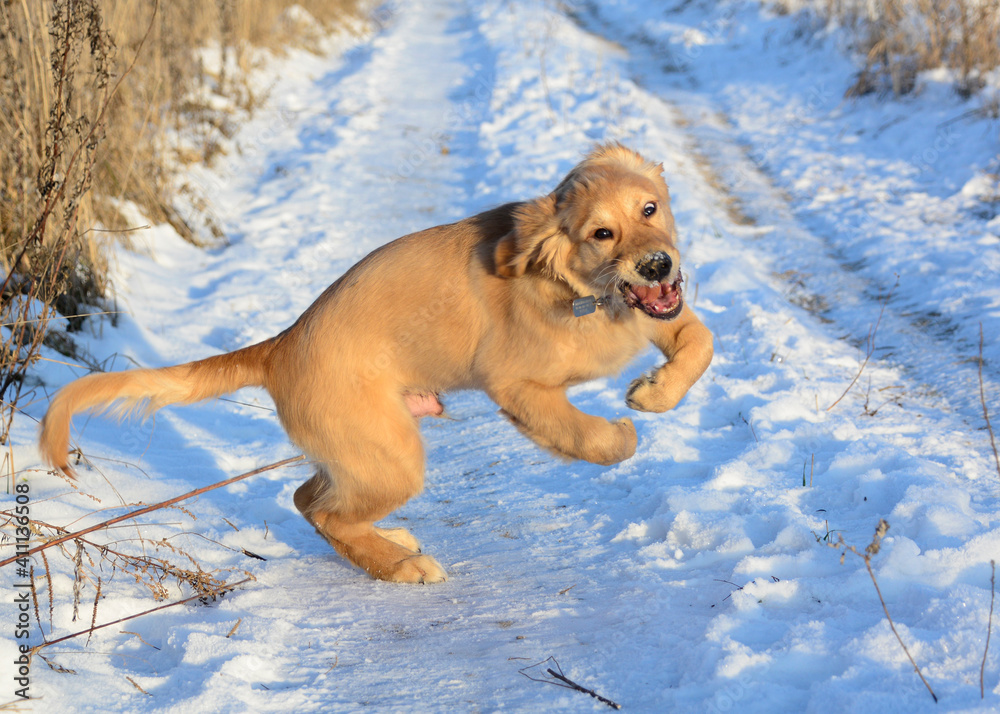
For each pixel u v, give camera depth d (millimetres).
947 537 3465
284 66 17000
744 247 8789
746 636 2893
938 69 12234
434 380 3949
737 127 13336
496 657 3002
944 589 3076
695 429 5285
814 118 12820
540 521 4445
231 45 16016
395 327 3811
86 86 7086
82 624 3248
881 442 4617
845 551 3400
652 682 2713
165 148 10648
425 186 11281
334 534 4082
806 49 15594
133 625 3359
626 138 12398
